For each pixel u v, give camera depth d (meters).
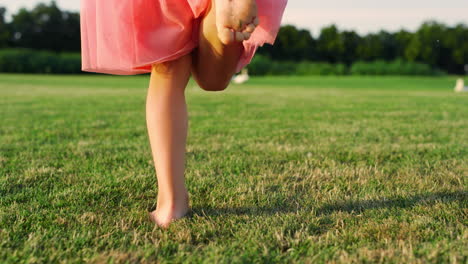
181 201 1.68
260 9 1.63
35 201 1.90
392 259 1.32
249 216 1.73
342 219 1.69
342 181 2.31
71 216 1.72
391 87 18.69
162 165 1.62
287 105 7.61
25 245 1.42
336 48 41.50
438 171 2.54
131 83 19.77
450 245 1.42
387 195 2.03
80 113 5.98
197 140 3.64
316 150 3.19
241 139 3.72
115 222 1.66
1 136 3.79
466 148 3.34
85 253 1.38
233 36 1.40
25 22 45.88
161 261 1.32
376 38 41.03
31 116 5.51
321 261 1.32
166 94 1.58
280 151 3.14
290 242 1.46
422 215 1.74
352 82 24.27
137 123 4.93
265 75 35.41
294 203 1.92
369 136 3.96
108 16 1.49
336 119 5.43
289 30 41.72
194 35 1.56
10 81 20.09
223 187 2.16
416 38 40.28
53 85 16.75
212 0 1.46
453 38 40.09
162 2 1.45
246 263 1.32
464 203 1.89
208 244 1.47
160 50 1.48
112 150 3.20
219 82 1.63
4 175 2.37
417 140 3.75
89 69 1.64
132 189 2.13
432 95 11.55
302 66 36.34
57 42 47.34
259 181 2.29
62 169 2.54
